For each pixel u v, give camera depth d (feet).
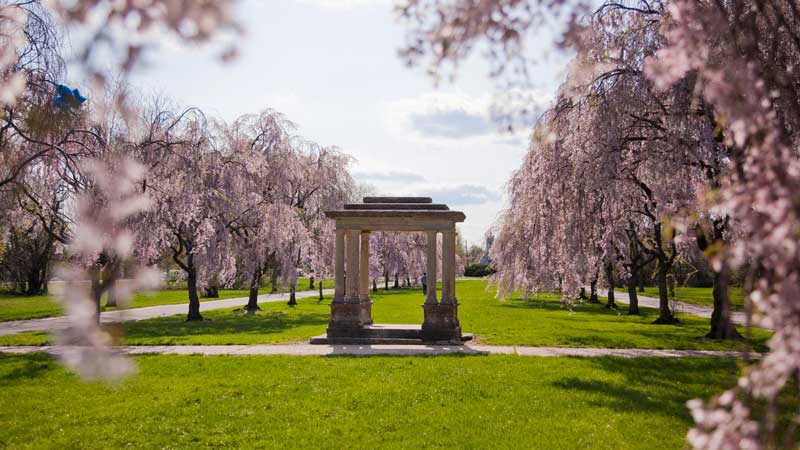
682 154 51.55
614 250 91.15
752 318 9.76
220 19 7.37
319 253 128.06
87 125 43.09
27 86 40.60
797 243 8.84
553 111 60.34
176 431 30.66
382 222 69.67
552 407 35.50
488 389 40.29
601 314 115.14
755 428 8.73
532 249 76.64
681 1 11.36
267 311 118.93
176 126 85.92
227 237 96.32
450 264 68.80
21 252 163.32
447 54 12.50
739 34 13.11
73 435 29.86
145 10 7.52
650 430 30.55
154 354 56.59
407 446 28.25
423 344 66.08
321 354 57.11
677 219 12.23
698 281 199.62
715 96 10.53
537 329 82.12
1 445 28.35
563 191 63.41
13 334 74.79
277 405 35.94
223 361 52.21
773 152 9.89
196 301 99.71
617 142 55.88
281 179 108.58
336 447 28.17
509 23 12.19
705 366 49.70
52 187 56.80
